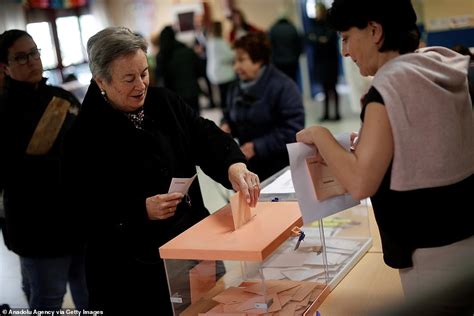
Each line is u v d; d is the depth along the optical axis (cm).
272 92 298
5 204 248
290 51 743
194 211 193
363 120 122
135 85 168
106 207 176
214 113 871
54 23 619
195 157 195
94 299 188
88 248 185
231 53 792
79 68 632
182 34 967
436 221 125
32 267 255
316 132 132
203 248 143
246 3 925
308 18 891
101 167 176
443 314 133
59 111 238
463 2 509
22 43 230
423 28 497
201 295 159
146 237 179
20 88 233
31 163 238
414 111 118
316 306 157
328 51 715
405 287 136
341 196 145
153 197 171
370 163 118
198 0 947
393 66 121
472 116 131
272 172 299
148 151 179
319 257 167
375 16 122
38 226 247
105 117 176
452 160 122
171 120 187
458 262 128
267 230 151
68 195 180
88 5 763
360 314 153
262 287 146
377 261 184
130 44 166
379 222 133
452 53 135
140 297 184
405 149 118
